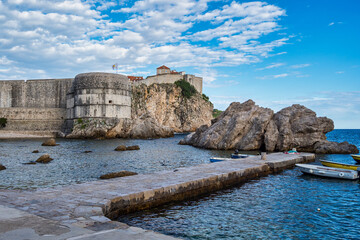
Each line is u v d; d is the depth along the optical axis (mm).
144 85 113812
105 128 78312
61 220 8258
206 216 12289
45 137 79312
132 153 39250
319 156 37312
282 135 40781
